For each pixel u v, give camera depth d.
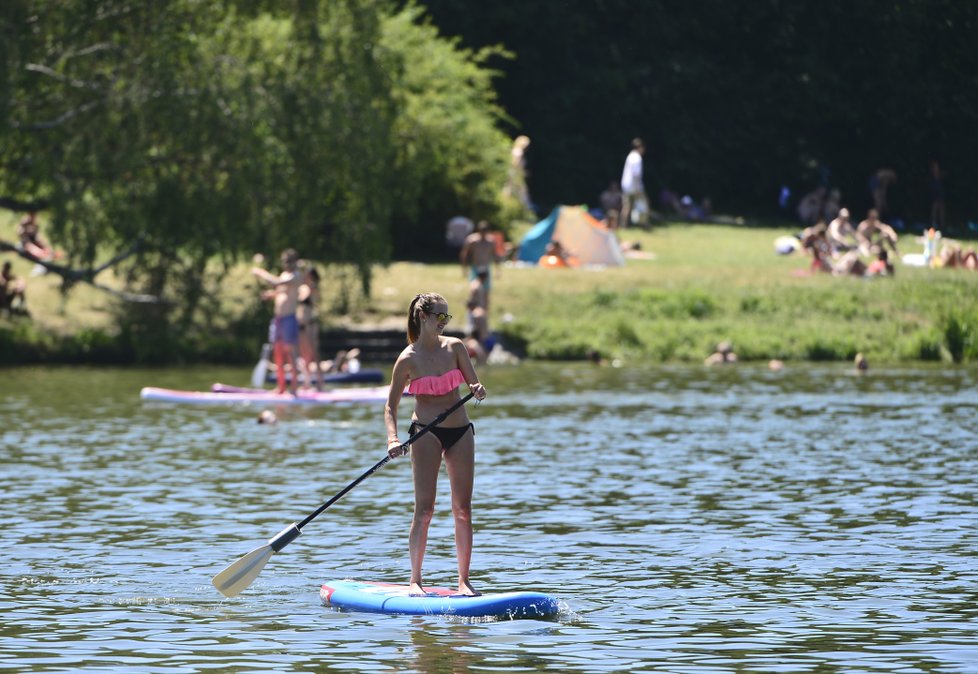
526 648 32.19
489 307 120.00
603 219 168.75
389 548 44.16
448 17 184.50
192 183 108.12
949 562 41.47
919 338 112.69
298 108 110.94
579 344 114.19
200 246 108.81
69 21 107.12
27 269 127.50
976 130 191.75
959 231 173.38
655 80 193.75
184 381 98.50
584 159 191.50
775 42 195.50
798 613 35.47
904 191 192.25
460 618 35.12
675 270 131.38
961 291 120.50
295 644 32.62
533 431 72.06
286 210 110.50
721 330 115.12
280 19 114.62
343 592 36.72
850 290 120.62
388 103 117.00
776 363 107.44
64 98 108.38
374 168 114.62
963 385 93.88
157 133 107.69
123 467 60.25
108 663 31.08
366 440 69.38
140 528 47.09
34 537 45.53
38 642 32.94
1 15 105.00
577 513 49.72
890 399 85.88
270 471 59.47
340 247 116.31
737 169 194.50
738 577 39.66
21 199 117.62
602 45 194.38
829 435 70.00
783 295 120.06
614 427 73.56
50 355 110.50
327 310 119.69
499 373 103.94
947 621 34.62
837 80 192.50
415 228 146.12
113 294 115.69
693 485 55.47
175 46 107.69
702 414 79.00
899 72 191.88
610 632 33.72
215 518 48.97
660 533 46.12
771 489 54.47
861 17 191.25
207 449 65.88
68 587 38.69
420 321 36.22
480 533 46.34
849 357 112.25
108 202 106.75
